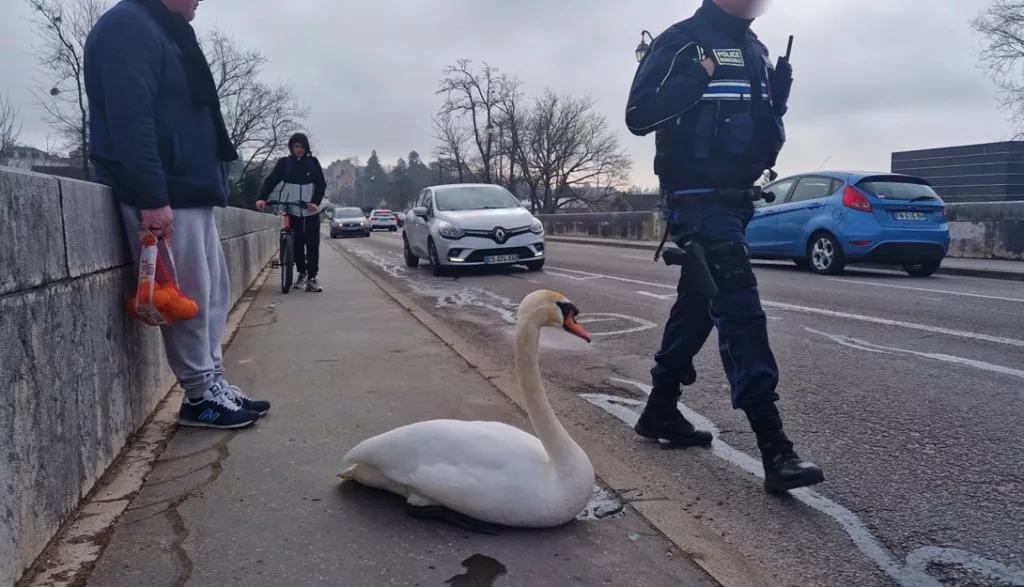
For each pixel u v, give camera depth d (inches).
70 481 104.9
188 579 90.4
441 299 395.9
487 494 101.4
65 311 104.2
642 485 125.6
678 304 144.9
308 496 115.1
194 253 141.8
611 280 466.9
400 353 224.7
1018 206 531.8
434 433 106.2
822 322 285.0
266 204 388.8
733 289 123.5
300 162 388.2
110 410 125.1
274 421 153.9
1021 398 179.0
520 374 104.9
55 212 101.5
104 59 126.2
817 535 111.6
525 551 99.2
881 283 416.8
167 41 133.6
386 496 115.3
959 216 577.6
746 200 127.1
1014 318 288.4
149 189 126.7
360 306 332.8
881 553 106.0
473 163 2373.3
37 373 93.7
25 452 89.4
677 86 120.0
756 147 126.6
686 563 97.9
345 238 1539.1
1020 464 138.1
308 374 197.0
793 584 97.8
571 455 103.5
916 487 128.6
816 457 143.3
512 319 322.7
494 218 523.5
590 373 217.5
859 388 190.4
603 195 2325.3
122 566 92.9
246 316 302.2
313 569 93.3
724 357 127.5
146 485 118.7
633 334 276.2
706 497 125.6
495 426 108.8
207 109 143.6
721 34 126.3
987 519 116.2
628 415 174.2
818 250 468.8
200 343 145.6
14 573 85.5
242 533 102.5
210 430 146.6
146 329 150.3
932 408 172.4
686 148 126.9
